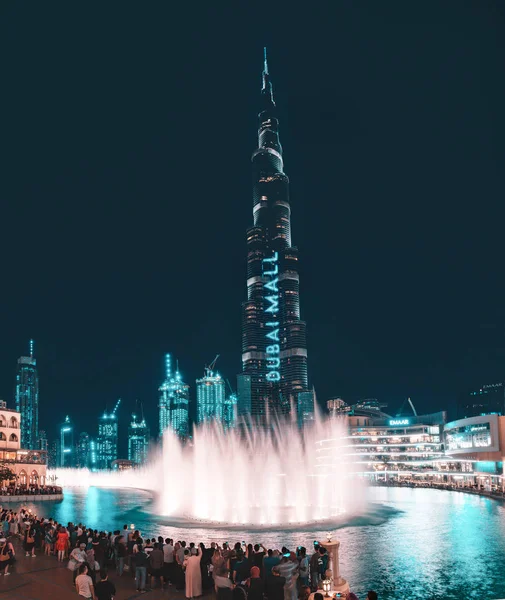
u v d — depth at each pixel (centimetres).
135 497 14312
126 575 3309
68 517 8306
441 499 11338
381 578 4172
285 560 2669
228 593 2536
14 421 16512
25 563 3659
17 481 15650
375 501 10812
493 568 4497
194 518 7931
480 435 15225
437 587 3897
